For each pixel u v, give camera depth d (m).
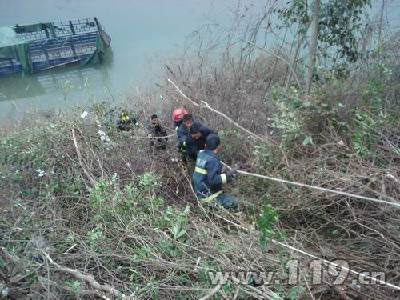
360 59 5.83
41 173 4.39
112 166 4.88
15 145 4.91
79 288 2.99
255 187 4.39
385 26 5.94
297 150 4.40
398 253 3.15
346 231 3.46
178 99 6.46
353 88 4.79
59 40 12.58
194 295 3.08
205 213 3.85
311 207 3.70
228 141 5.11
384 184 3.49
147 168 4.92
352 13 5.96
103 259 3.48
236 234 3.72
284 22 6.26
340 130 4.51
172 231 3.51
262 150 4.56
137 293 3.06
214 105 5.95
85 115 5.44
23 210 3.84
